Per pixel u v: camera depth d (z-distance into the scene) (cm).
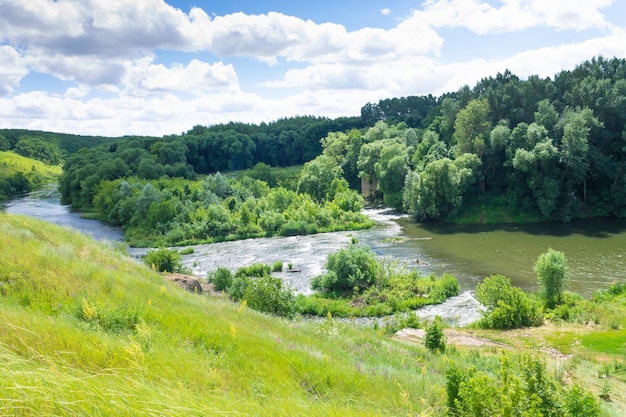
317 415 619
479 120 6988
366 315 3142
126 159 10450
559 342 2311
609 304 2894
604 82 6556
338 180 8100
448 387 914
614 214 6188
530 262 4281
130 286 1345
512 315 2697
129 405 441
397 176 7469
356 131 10069
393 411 866
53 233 2078
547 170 6009
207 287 3378
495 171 6956
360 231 6141
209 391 660
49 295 1062
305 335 1566
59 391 428
